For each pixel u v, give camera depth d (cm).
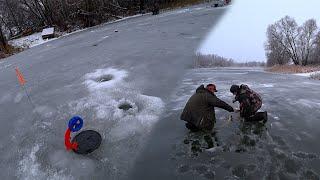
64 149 724
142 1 3541
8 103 1084
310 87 999
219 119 759
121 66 1291
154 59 1379
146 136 735
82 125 744
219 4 3028
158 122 785
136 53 1514
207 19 2509
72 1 3266
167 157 656
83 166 661
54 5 3303
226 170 597
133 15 3494
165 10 3481
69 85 1138
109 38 2139
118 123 796
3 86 1291
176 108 846
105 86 1055
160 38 1930
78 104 941
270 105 824
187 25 2336
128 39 1992
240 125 727
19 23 3669
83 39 2388
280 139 669
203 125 690
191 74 1190
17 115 964
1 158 746
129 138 735
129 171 634
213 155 641
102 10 3306
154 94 961
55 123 855
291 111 784
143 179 608
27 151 751
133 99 924
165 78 1113
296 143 653
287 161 603
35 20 3569
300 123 725
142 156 671
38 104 1006
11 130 877
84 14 3219
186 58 1438
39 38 3033
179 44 1734
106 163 663
